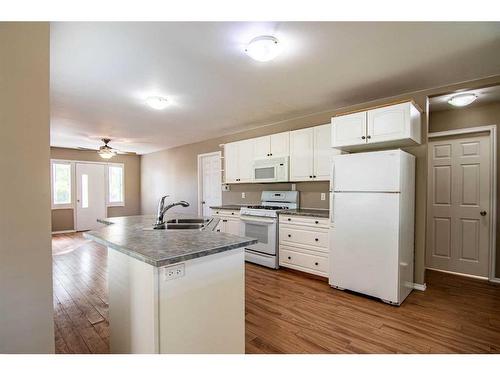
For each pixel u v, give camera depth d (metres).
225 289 1.49
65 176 6.56
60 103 3.20
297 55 2.07
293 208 3.96
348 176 2.73
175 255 1.23
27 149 1.26
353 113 2.76
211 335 1.42
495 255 3.13
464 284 3.03
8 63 1.21
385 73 2.41
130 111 3.56
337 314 2.29
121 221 2.64
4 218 1.20
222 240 1.58
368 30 1.73
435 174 3.58
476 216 3.28
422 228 2.83
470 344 1.84
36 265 1.29
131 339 1.42
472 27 1.70
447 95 2.80
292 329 2.04
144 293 1.27
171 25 1.66
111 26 1.66
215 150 5.48
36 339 1.28
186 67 2.26
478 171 3.27
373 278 2.56
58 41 1.82
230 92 2.88
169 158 6.78
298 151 3.69
